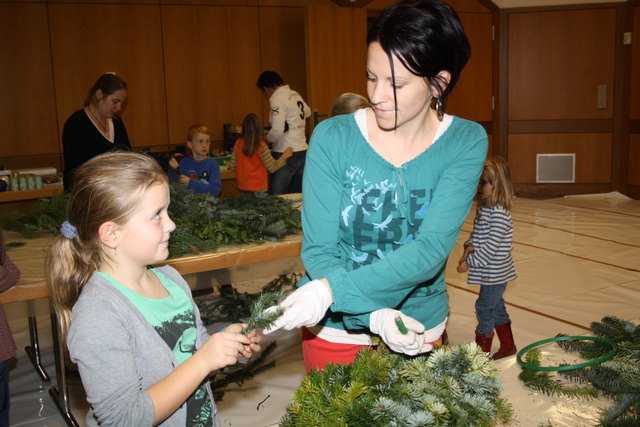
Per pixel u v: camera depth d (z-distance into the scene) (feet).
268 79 20.08
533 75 28.84
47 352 12.07
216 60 24.44
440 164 4.79
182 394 4.09
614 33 27.71
